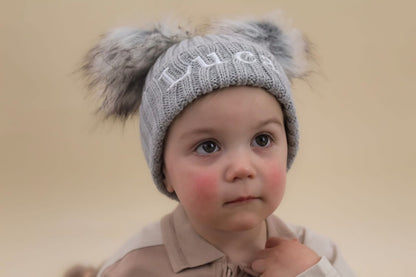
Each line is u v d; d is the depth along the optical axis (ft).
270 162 2.60
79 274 4.92
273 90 2.62
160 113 2.67
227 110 2.50
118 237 5.43
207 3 5.41
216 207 2.54
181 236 3.01
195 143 2.57
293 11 5.83
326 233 5.44
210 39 2.90
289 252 2.85
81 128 5.74
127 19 3.29
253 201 2.56
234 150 2.52
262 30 3.26
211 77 2.52
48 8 5.55
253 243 3.00
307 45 3.48
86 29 5.58
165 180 3.00
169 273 2.89
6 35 5.53
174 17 3.29
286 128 2.90
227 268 2.85
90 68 3.25
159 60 3.01
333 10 5.93
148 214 5.66
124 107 3.29
